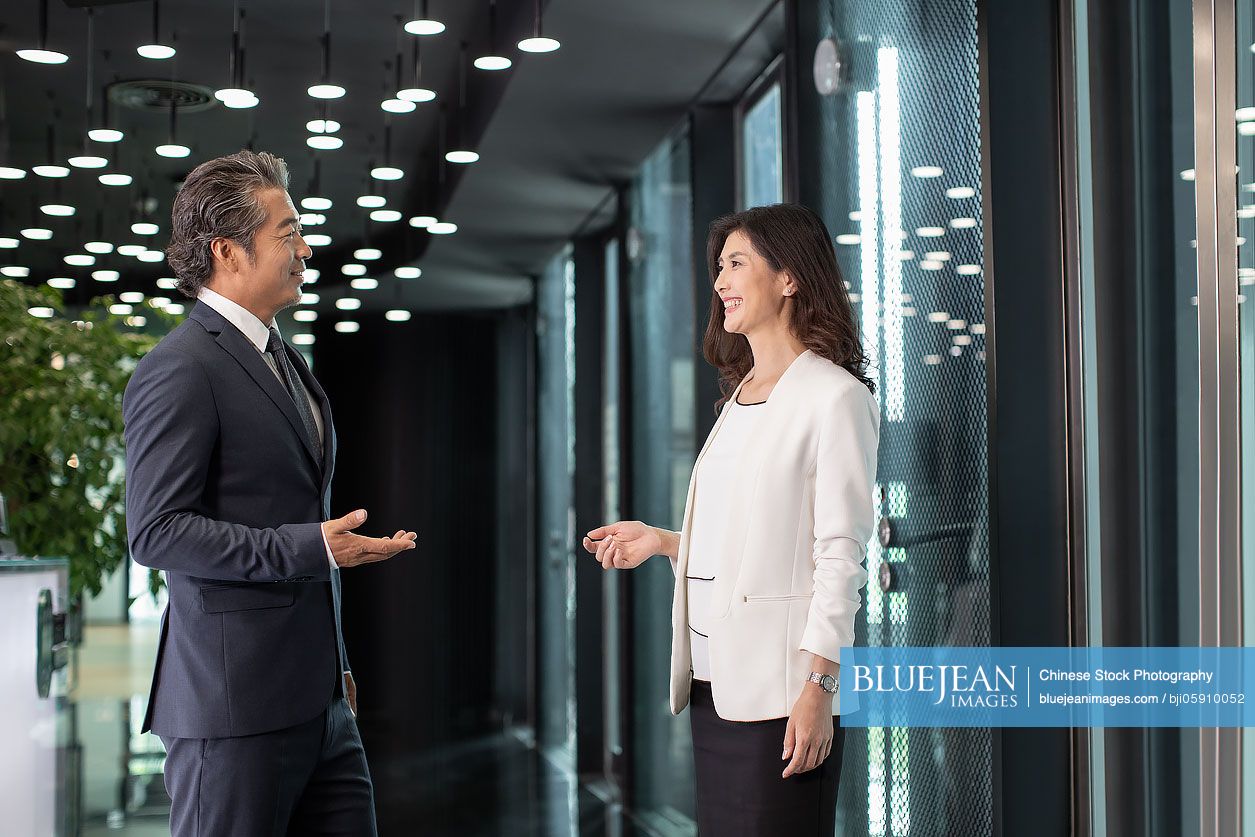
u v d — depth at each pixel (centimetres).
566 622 762
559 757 737
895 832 304
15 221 842
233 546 204
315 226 840
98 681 946
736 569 210
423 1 375
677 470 507
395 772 676
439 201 692
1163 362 237
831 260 224
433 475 984
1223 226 211
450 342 995
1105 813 249
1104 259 252
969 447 271
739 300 223
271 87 571
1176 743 232
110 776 577
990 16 263
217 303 223
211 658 212
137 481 207
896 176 307
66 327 597
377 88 571
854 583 203
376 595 968
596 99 483
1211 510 212
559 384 798
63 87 575
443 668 962
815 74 362
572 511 720
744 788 207
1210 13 214
